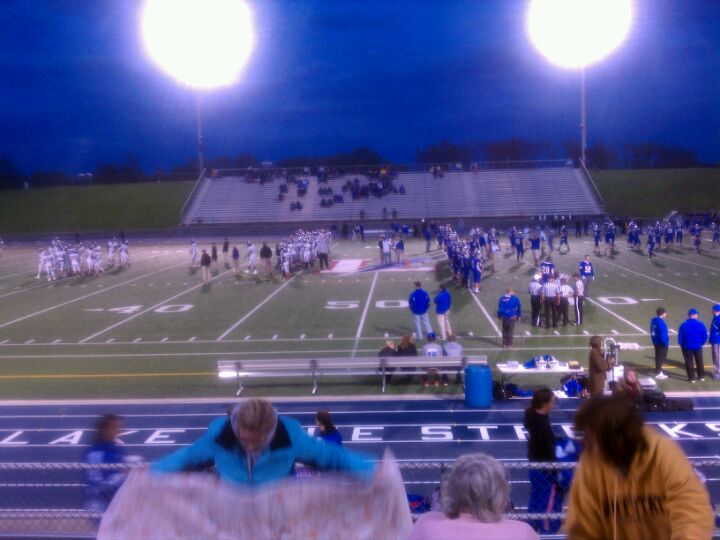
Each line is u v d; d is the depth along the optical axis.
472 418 12.63
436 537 2.61
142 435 12.20
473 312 23.08
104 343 19.98
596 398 2.64
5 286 32.34
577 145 74.81
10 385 15.73
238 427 2.88
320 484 2.64
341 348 18.67
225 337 20.39
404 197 63.19
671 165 71.50
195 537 2.59
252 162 78.25
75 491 9.08
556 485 6.06
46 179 75.69
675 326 20.11
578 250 40.06
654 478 2.49
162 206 66.25
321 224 59.44
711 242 42.84
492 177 64.88
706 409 12.70
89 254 35.12
